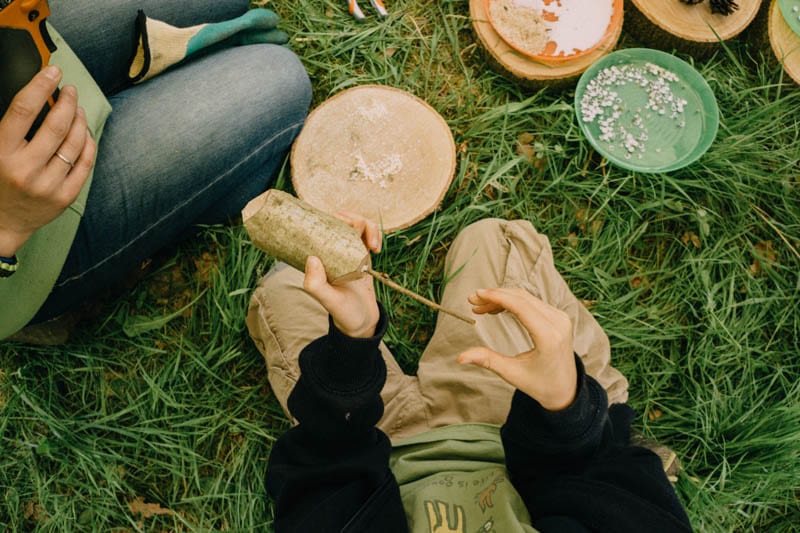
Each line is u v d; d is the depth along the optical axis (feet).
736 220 5.97
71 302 4.53
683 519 3.11
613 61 6.13
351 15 6.17
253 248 5.56
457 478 3.69
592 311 5.79
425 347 5.71
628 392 5.70
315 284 2.54
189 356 5.54
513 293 2.90
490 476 3.67
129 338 5.54
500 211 5.92
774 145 6.08
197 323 5.63
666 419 5.65
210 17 5.16
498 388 4.59
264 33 5.60
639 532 3.03
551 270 5.24
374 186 5.45
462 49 6.23
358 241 2.63
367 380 3.05
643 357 5.73
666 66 6.14
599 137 6.02
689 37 5.96
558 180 5.84
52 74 2.75
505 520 3.39
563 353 2.79
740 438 5.46
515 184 5.90
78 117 3.13
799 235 5.96
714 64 6.22
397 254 5.73
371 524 3.26
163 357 5.58
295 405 3.24
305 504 3.38
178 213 4.70
